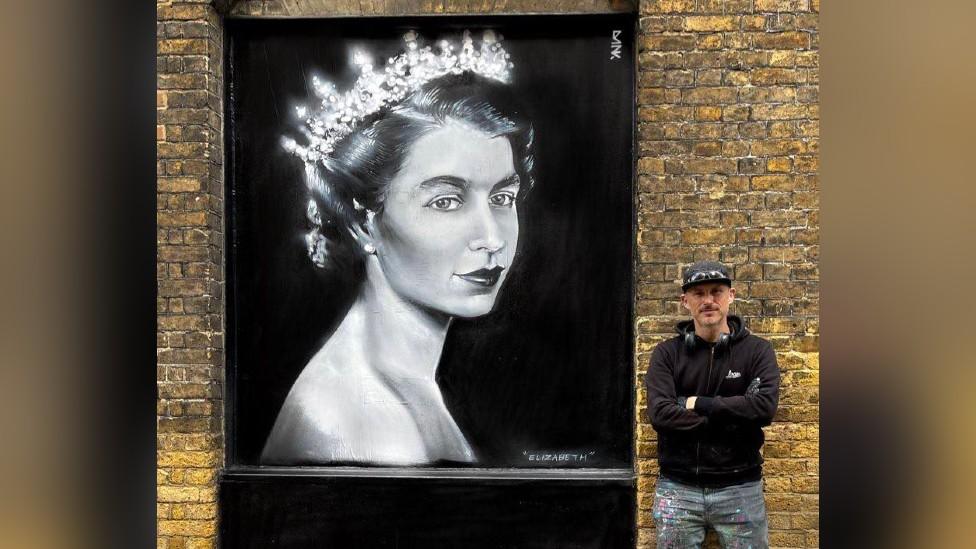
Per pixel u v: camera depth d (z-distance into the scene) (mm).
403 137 4859
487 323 4848
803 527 4453
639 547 4535
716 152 4500
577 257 4801
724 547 4043
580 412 4793
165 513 4656
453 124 4844
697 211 4504
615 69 4770
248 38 4883
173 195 4660
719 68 4500
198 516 4648
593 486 4645
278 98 4879
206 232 4672
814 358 4465
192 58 4660
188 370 4660
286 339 4891
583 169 4797
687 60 4504
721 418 3865
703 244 4500
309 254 4891
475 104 4832
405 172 4863
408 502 4723
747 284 4488
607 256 4785
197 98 4660
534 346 4820
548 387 4809
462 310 4859
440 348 4863
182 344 4660
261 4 4805
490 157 4836
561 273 4809
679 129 4512
